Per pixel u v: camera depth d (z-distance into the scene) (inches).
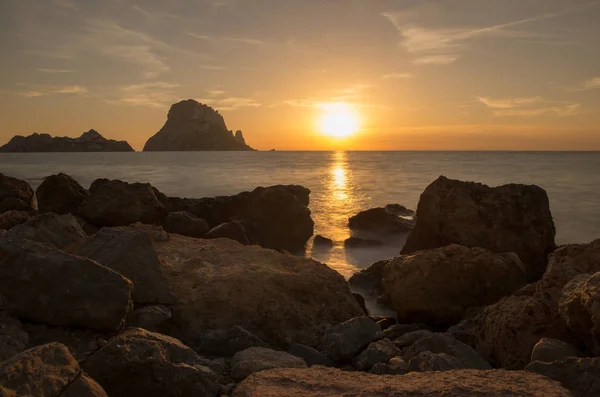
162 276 277.3
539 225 497.7
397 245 728.3
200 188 1752.0
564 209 1125.1
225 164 4160.9
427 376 185.5
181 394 175.6
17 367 137.3
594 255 278.8
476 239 493.0
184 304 281.6
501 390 164.7
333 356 257.9
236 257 360.5
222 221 748.0
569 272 261.4
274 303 297.6
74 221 329.4
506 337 253.0
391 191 1621.6
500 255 388.2
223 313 282.7
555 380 179.0
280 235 735.1
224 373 214.1
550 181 1993.1
